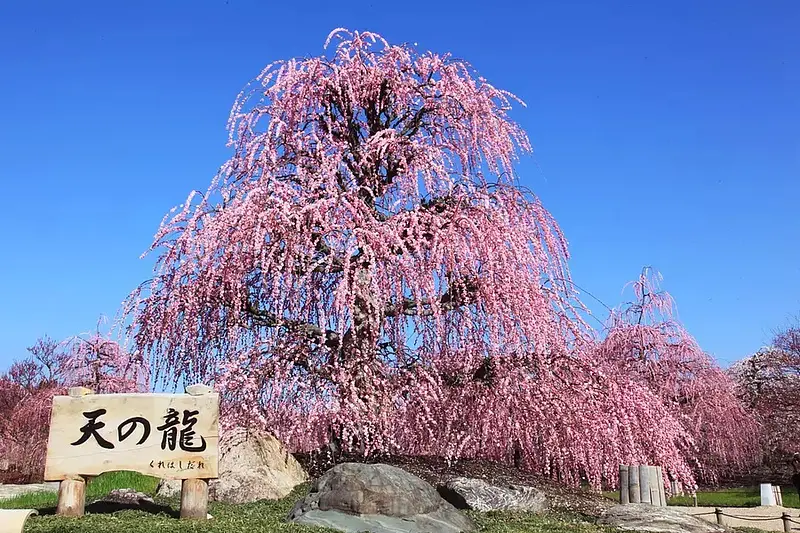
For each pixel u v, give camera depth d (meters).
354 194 8.57
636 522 7.22
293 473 8.98
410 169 8.99
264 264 7.86
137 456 6.11
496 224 8.71
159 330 8.31
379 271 8.08
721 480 20.28
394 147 9.08
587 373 9.35
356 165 9.05
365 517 5.96
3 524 5.29
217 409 6.19
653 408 10.09
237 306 8.15
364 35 9.75
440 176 8.91
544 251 9.30
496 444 9.27
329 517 5.96
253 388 8.09
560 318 9.25
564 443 9.12
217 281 8.26
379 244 8.07
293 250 8.02
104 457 6.11
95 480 12.70
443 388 9.01
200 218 8.54
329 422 8.48
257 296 8.74
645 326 16.62
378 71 9.46
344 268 7.96
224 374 8.01
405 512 6.06
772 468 20.62
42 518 5.81
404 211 8.64
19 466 20.28
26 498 11.53
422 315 8.64
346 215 8.27
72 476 6.11
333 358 8.59
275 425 8.30
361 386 8.38
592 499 9.43
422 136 9.41
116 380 16.58
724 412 17.25
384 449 8.45
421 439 9.23
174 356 8.55
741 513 11.95
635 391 9.97
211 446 6.12
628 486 8.14
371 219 8.20
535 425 9.04
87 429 6.16
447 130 9.73
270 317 8.62
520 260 8.76
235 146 9.27
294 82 9.16
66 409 6.22
